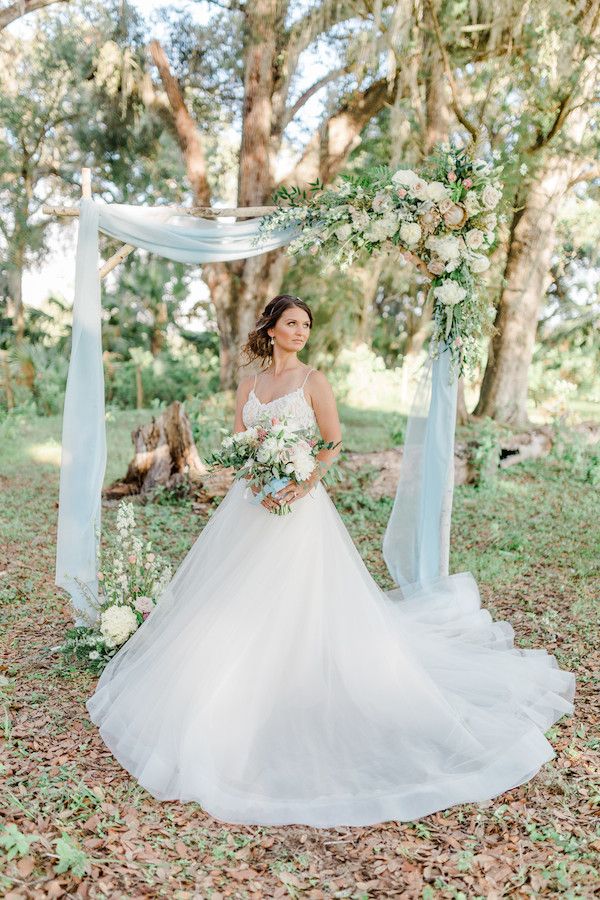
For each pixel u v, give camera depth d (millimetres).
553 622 5258
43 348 18938
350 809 3070
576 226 18156
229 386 13297
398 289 15594
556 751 3553
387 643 3793
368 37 9812
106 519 7887
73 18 15320
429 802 3117
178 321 22516
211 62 13414
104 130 16391
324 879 2689
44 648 4688
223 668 3484
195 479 8734
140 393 17953
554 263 20656
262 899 2570
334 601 3787
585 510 8539
